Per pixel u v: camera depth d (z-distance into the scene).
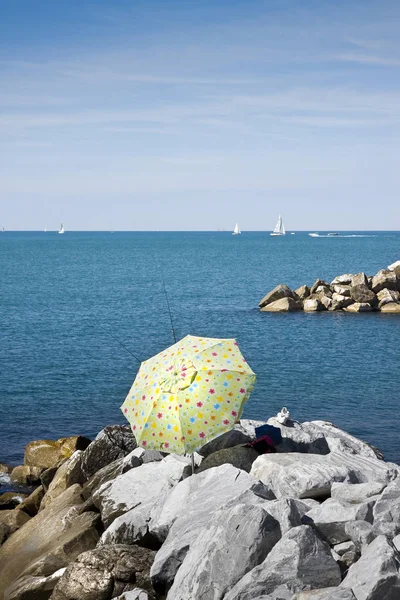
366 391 34.44
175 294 89.44
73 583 10.26
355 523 8.91
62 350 46.97
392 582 7.48
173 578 9.66
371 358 44.06
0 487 21.80
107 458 16.52
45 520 14.11
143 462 14.30
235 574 8.47
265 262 170.38
